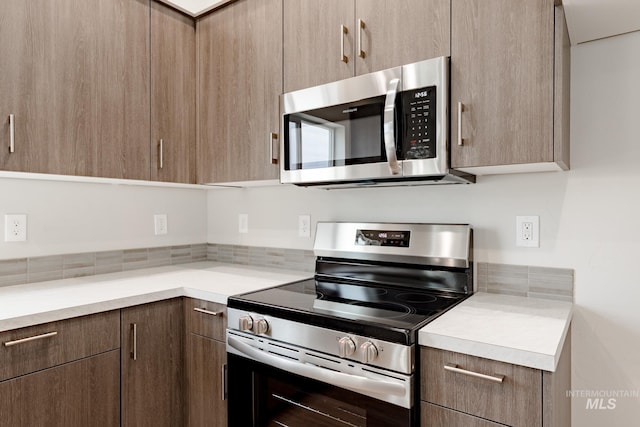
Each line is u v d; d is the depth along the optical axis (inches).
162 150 75.5
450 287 62.6
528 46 47.0
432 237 64.3
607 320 53.7
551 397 36.5
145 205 87.5
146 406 63.7
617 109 53.0
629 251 52.4
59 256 73.7
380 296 60.4
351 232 72.5
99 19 66.6
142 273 80.7
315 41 64.6
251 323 56.4
